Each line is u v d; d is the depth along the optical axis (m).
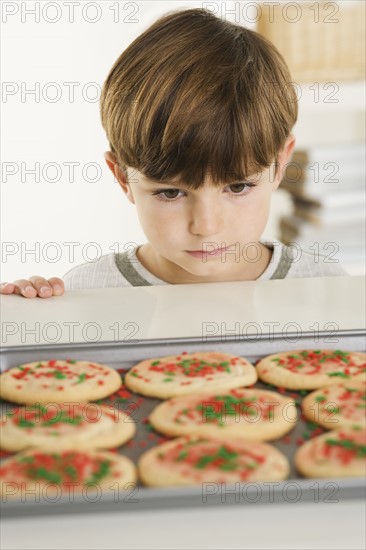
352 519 0.55
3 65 2.33
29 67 2.34
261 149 1.00
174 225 1.05
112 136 1.07
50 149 2.42
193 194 1.01
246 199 1.05
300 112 2.34
